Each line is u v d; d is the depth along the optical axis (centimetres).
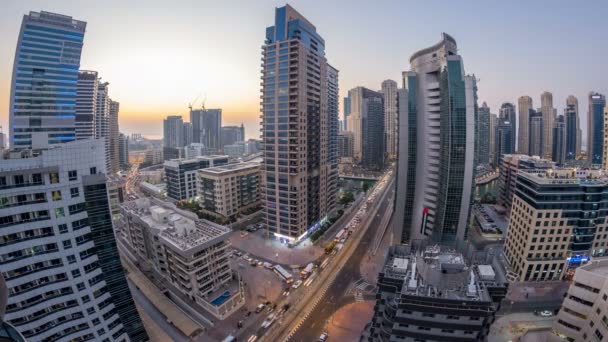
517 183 10225
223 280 8350
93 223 5559
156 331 6994
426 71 10994
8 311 4694
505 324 7444
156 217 9162
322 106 13125
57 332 5219
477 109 10244
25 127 12419
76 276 5334
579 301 5569
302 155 11506
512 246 10194
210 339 6831
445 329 4325
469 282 4450
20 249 4725
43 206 4878
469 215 10169
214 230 8619
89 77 19288
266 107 11638
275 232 12444
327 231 13550
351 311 7900
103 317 5794
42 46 12494
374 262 10669
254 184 16812
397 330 4512
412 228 11775
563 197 8788
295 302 8281
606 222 8975
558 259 9106
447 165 9969
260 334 6994
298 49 10562
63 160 5044
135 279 8988
